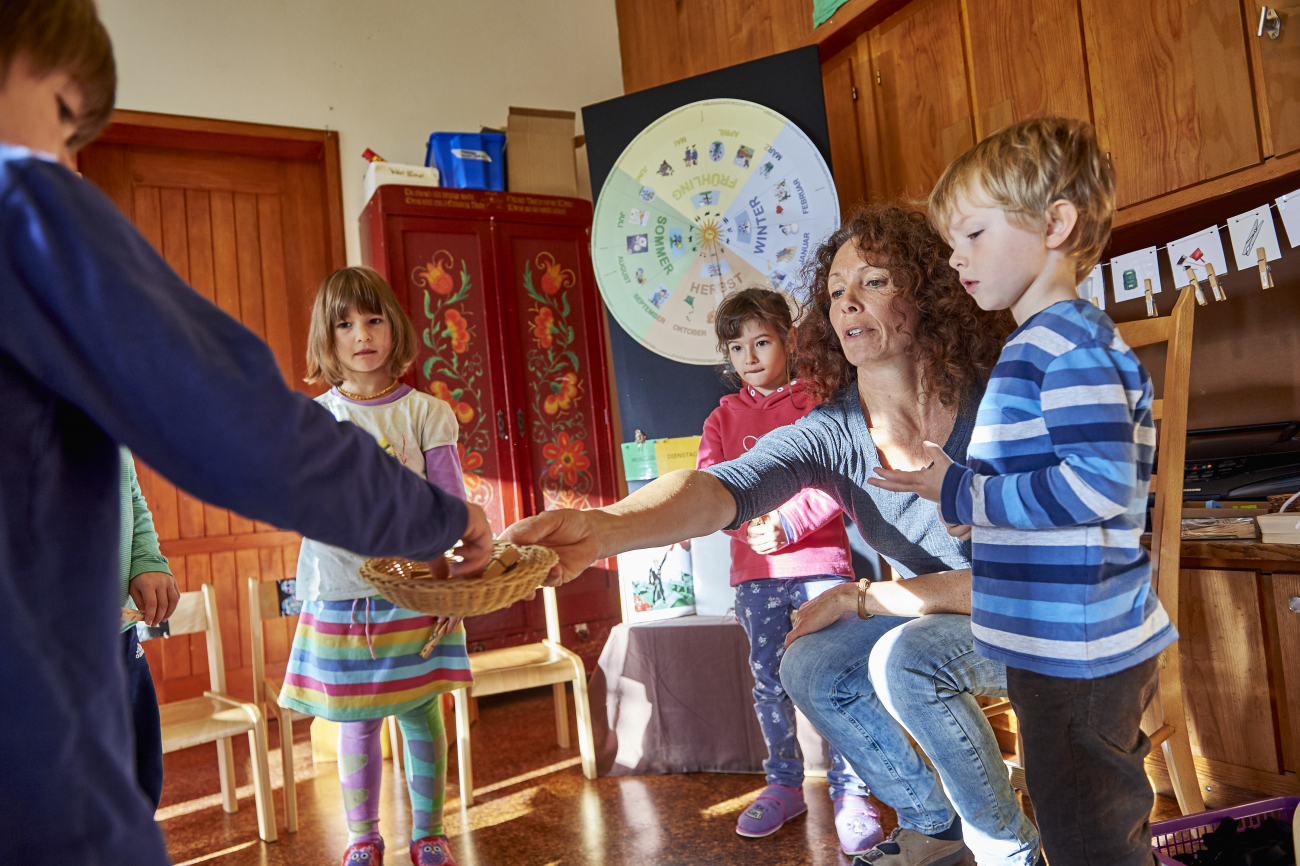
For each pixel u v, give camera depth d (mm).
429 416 1950
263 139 3432
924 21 2531
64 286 501
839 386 1433
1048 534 934
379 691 1749
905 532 1374
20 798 466
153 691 1350
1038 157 945
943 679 1154
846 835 1701
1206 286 2221
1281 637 1635
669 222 2574
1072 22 2154
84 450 540
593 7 4039
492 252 3320
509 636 3227
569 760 2506
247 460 526
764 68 2518
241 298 3506
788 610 1968
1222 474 1870
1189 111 1935
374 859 1751
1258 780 1678
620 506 1135
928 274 1278
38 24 545
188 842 2088
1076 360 919
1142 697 937
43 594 497
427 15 3742
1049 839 950
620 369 2586
